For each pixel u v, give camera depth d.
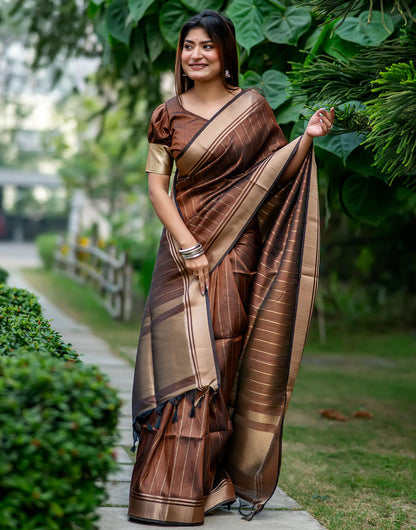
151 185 2.73
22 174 27.62
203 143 2.63
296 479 3.33
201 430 2.54
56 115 13.91
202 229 2.68
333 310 9.60
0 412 1.74
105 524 2.50
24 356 2.03
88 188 14.16
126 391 4.90
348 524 2.74
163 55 3.89
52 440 1.74
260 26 3.28
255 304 2.72
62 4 6.62
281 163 2.66
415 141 2.59
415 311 9.94
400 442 4.11
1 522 1.75
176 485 2.51
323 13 2.95
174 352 2.62
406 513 2.91
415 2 3.25
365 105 2.79
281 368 2.67
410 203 4.86
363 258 8.81
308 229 2.66
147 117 6.51
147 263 9.33
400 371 6.73
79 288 12.46
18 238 31.56
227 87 2.74
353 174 3.28
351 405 5.12
